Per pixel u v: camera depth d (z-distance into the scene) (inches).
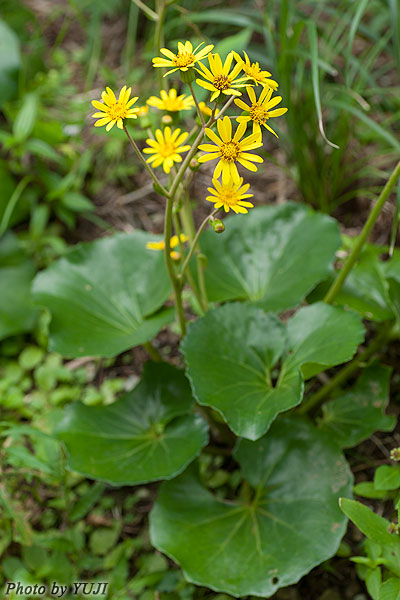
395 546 40.4
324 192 57.3
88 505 46.8
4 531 47.7
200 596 45.7
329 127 58.7
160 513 45.1
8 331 54.8
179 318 46.6
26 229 60.3
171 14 65.7
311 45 48.0
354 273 49.3
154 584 46.0
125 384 53.8
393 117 57.7
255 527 44.6
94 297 49.5
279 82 53.1
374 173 57.3
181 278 44.9
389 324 48.7
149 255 50.5
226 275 49.8
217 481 49.3
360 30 58.1
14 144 57.2
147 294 49.6
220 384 44.1
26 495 49.6
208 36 65.9
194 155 42.8
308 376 45.3
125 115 40.1
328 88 57.5
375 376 48.6
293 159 58.5
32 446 51.5
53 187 59.6
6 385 53.7
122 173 62.0
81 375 54.4
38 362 55.1
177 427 46.6
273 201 59.4
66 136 60.2
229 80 39.3
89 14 71.3
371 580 41.2
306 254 48.4
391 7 52.2
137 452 45.8
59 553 46.0
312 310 46.0
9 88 60.3
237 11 63.3
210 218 41.0
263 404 43.3
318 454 45.6
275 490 45.5
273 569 42.9
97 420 46.8
